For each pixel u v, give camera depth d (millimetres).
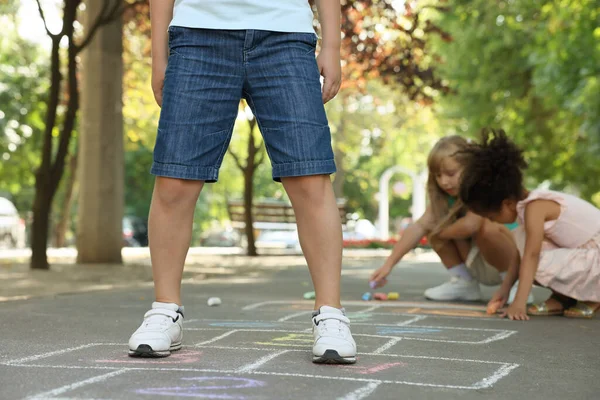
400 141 48344
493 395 2709
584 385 2936
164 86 3465
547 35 18625
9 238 26266
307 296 6453
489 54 20875
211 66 3414
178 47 3436
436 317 5137
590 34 17734
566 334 4355
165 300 3521
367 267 11914
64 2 10266
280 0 3453
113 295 6512
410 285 8203
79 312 5199
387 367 3184
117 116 11875
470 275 6398
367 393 2664
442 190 6227
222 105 3439
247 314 5230
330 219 3457
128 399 2525
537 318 5121
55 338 3947
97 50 11734
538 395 2734
